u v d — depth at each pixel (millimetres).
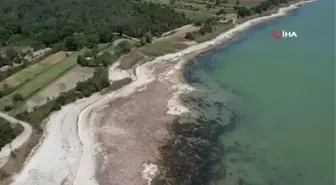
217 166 75250
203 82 115250
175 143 83438
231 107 98688
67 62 126250
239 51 142875
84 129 89000
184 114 95562
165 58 136875
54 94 103875
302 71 120062
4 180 71188
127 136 86375
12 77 114625
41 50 145125
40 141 83688
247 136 85188
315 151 78938
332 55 132875
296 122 90188
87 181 71250
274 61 130250
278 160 76438
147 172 73875
